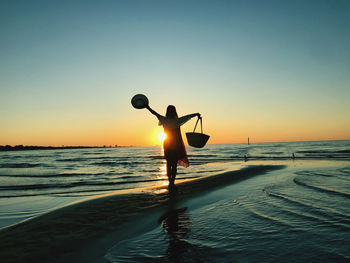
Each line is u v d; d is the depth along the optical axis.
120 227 2.95
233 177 7.29
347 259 2.00
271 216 3.34
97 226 2.94
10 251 2.21
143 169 16.31
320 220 3.09
